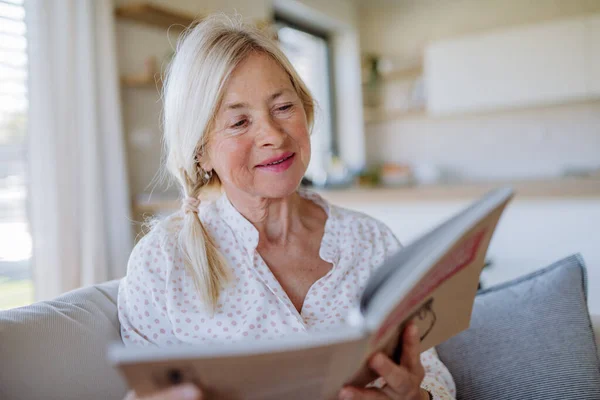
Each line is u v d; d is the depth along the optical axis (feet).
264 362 1.63
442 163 15.79
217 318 2.87
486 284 7.54
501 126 14.82
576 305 3.55
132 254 3.11
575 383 3.19
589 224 6.73
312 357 1.64
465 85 13.91
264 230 3.12
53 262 7.42
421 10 15.76
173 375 1.62
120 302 3.08
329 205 3.41
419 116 15.60
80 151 7.91
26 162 7.39
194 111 2.94
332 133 16.08
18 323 2.82
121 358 1.52
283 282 3.06
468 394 3.41
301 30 14.76
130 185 9.51
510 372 3.36
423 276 1.76
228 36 2.92
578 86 12.64
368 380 2.13
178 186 3.93
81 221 7.88
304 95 3.29
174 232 3.12
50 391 2.74
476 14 15.02
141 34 9.70
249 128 2.93
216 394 1.74
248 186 2.97
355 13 15.85
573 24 12.52
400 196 7.88
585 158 13.71
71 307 3.13
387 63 15.38
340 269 3.08
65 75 7.66
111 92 8.43
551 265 3.93
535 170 14.40
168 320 2.93
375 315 1.63
